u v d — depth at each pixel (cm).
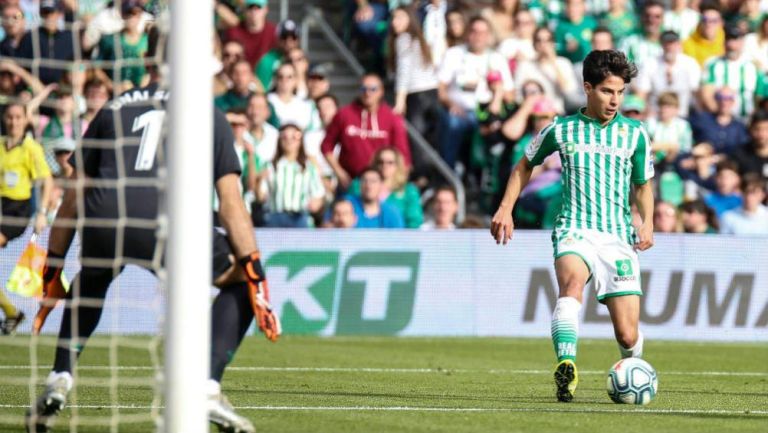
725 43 6056
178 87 1725
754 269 4972
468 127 5616
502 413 2261
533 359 3872
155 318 4391
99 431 1981
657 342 4809
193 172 1720
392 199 5028
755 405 2545
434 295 4828
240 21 5888
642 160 2605
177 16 1730
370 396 2598
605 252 2573
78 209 1983
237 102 5388
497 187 5409
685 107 5888
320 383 2941
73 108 5003
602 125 2591
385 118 5306
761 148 5572
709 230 5250
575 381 2488
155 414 2181
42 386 2747
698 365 3794
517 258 4866
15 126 4322
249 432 1861
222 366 1877
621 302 2569
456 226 5231
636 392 2472
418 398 2564
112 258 1981
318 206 5091
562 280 2558
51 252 2047
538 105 5406
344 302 4781
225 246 1925
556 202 5228
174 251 1714
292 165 5009
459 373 3328
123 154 1970
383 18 6169
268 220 4984
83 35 5219
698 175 5419
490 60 5672
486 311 4847
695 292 4931
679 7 6266
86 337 2041
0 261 4238
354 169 5262
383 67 6131
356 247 4797
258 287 1870
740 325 4959
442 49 5803
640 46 5938
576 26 6072
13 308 4194
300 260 4769
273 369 3359
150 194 1956
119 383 2812
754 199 5262
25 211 4338
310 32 6562
